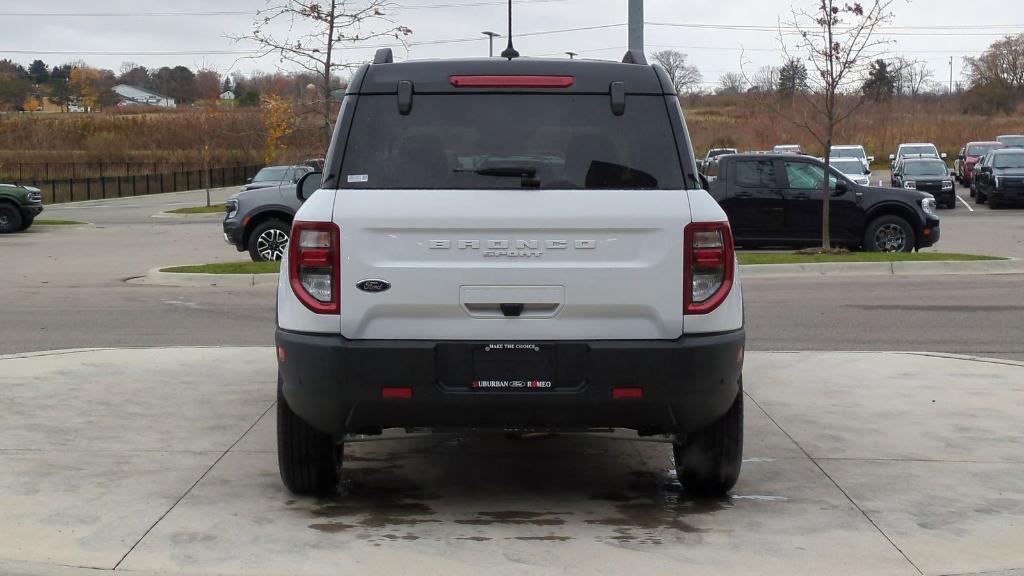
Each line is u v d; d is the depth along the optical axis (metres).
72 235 29.28
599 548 5.10
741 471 6.48
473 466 6.73
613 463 6.80
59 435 7.18
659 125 5.26
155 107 98.12
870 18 18.92
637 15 16.59
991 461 6.63
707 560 4.92
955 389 8.63
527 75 5.30
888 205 19.03
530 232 5.04
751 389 8.69
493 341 5.04
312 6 18.31
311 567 4.81
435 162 5.18
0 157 64.62
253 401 8.22
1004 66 88.75
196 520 5.50
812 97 25.59
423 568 4.80
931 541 5.20
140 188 57.53
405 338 5.06
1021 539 5.23
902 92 84.06
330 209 5.07
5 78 100.00
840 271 17.11
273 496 5.96
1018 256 20.14
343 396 5.06
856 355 10.14
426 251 5.04
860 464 6.60
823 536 5.28
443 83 5.29
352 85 5.32
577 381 5.07
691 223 5.07
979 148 48.88
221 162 64.31
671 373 5.04
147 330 11.98
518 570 4.78
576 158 5.18
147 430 7.34
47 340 11.33
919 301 13.92
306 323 5.08
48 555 4.93
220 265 17.53
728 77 79.50
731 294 5.16
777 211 19.11
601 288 5.04
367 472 6.56
